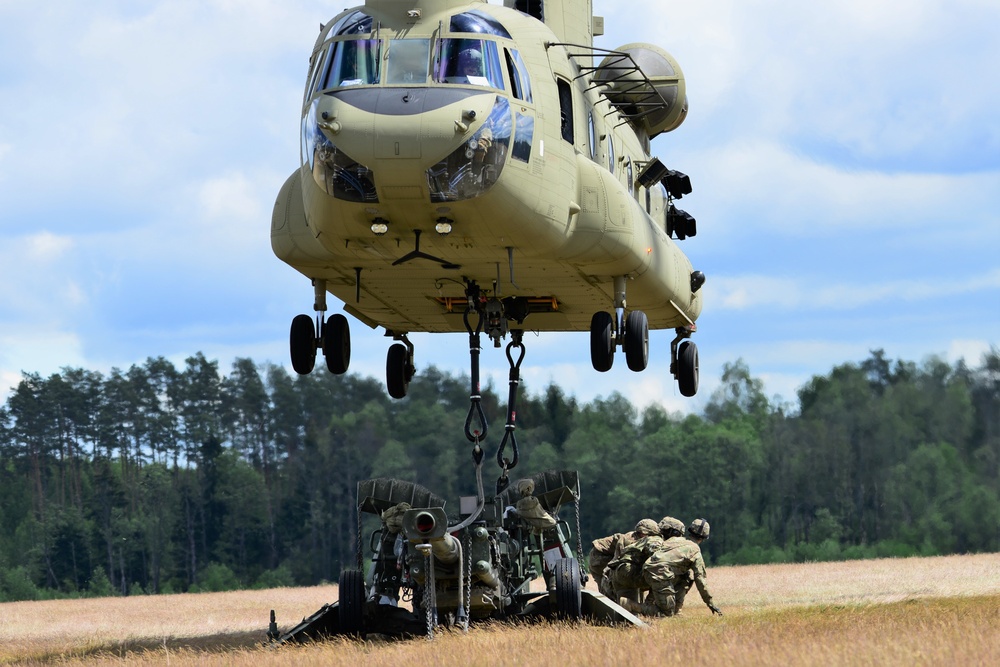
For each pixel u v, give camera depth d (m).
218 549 162.00
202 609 57.59
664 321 49.50
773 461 154.88
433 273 39.16
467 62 33.62
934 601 36.47
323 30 35.47
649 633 28.16
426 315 45.56
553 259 37.53
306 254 38.66
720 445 155.75
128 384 174.62
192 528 164.38
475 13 34.72
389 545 34.16
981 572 53.31
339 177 33.00
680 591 36.41
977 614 29.92
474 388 38.28
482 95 33.25
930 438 151.50
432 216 33.50
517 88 34.31
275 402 159.62
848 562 76.38
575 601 32.03
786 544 151.75
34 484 175.25
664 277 43.72
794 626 28.81
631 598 36.94
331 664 25.70
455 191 32.81
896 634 25.34
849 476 151.88
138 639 40.50
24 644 40.94
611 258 38.16
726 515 153.62
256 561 158.62
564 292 41.84
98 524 169.00
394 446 144.50
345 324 42.38
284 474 157.25
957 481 146.00
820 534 150.50
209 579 156.50
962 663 21.27
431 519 30.67
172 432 170.12
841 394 158.25
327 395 157.88
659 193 49.69
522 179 33.94
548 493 34.62
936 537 143.38
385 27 34.00
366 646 29.03
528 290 41.47
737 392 174.25
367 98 32.94
